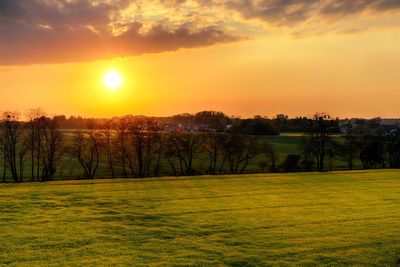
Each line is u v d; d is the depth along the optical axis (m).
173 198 47.12
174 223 34.09
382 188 56.00
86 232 30.84
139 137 93.38
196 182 62.41
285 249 26.72
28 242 28.08
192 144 98.06
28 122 84.38
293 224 33.84
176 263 23.91
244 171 106.31
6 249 26.47
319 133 106.62
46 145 86.06
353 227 32.84
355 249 26.72
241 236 29.97
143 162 101.06
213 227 32.69
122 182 62.16
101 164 109.25
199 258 24.86
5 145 83.94
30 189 53.22
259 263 24.00
